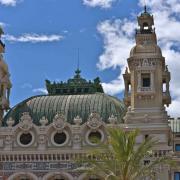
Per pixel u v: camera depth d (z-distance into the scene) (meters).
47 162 105.12
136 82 107.31
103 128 105.19
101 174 97.31
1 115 114.75
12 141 107.12
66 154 104.56
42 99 115.25
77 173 103.62
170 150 101.38
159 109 105.12
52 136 106.50
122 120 109.19
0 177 105.25
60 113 110.12
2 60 117.88
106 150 87.56
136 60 108.44
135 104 106.12
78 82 121.00
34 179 104.56
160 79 107.56
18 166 105.56
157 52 108.50
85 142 105.06
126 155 77.94
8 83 118.12
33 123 107.69
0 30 119.69
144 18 112.88
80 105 112.06
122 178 77.69
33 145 106.38
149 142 90.56
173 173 102.31
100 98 113.50
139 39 110.50
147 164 96.88
